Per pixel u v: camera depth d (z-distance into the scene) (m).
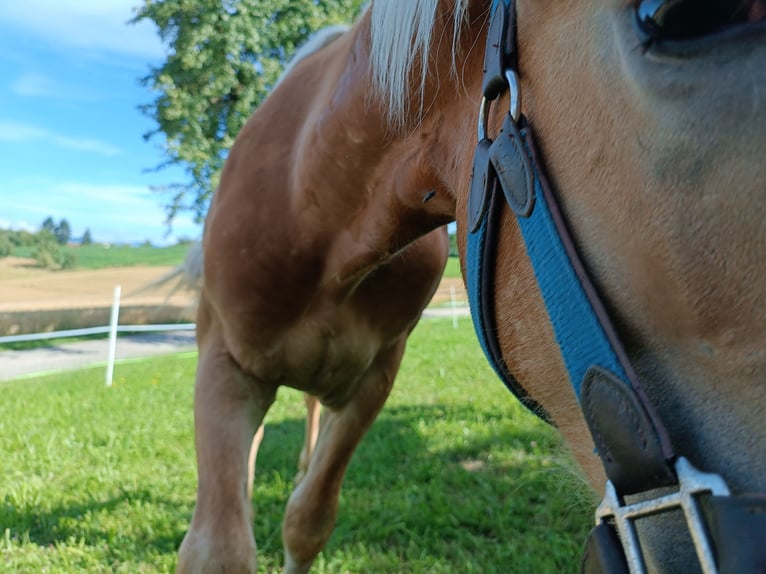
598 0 0.65
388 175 1.28
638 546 0.59
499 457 3.82
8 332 14.91
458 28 0.98
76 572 2.60
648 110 0.57
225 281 1.63
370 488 3.46
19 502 3.26
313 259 1.54
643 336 0.61
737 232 0.53
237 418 1.62
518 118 0.75
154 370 8.33
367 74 1.26
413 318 1.86
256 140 1.69
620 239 0.61
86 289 22.12
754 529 0.49
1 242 34.75
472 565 2.59
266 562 2.71
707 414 0.57
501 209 0.80
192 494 3.47
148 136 12.84
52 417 5.23
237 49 11.55
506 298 0.80
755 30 0.53
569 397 0.74
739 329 0.54
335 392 1.89
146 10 12.02
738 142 0.52
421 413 5.11
